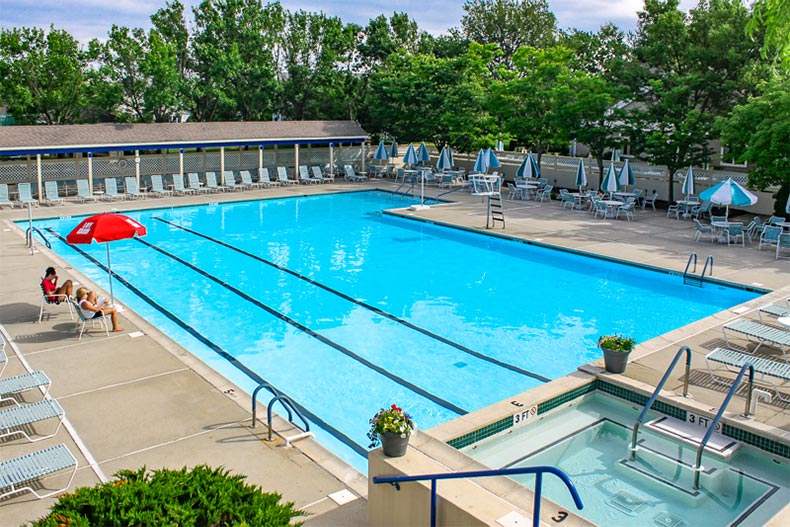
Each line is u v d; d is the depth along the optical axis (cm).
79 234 1294
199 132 3253
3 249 2003
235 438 873
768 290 1644
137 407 962
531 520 565
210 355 1312
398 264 2022
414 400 1121
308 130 3603
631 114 3178
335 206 3005
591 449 932
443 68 3728
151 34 3869
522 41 5819
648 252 2036
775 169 2189
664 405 1011
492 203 2958
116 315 1290
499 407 976
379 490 661
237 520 493
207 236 2381
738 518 771
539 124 3250
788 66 1143
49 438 867
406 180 3619
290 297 1689
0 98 3578
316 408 1091
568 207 2859
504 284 1817
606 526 754
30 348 1195
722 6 2855
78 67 3709
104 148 2914
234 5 4394
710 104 3025
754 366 1019
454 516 587
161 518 473
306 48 4528
